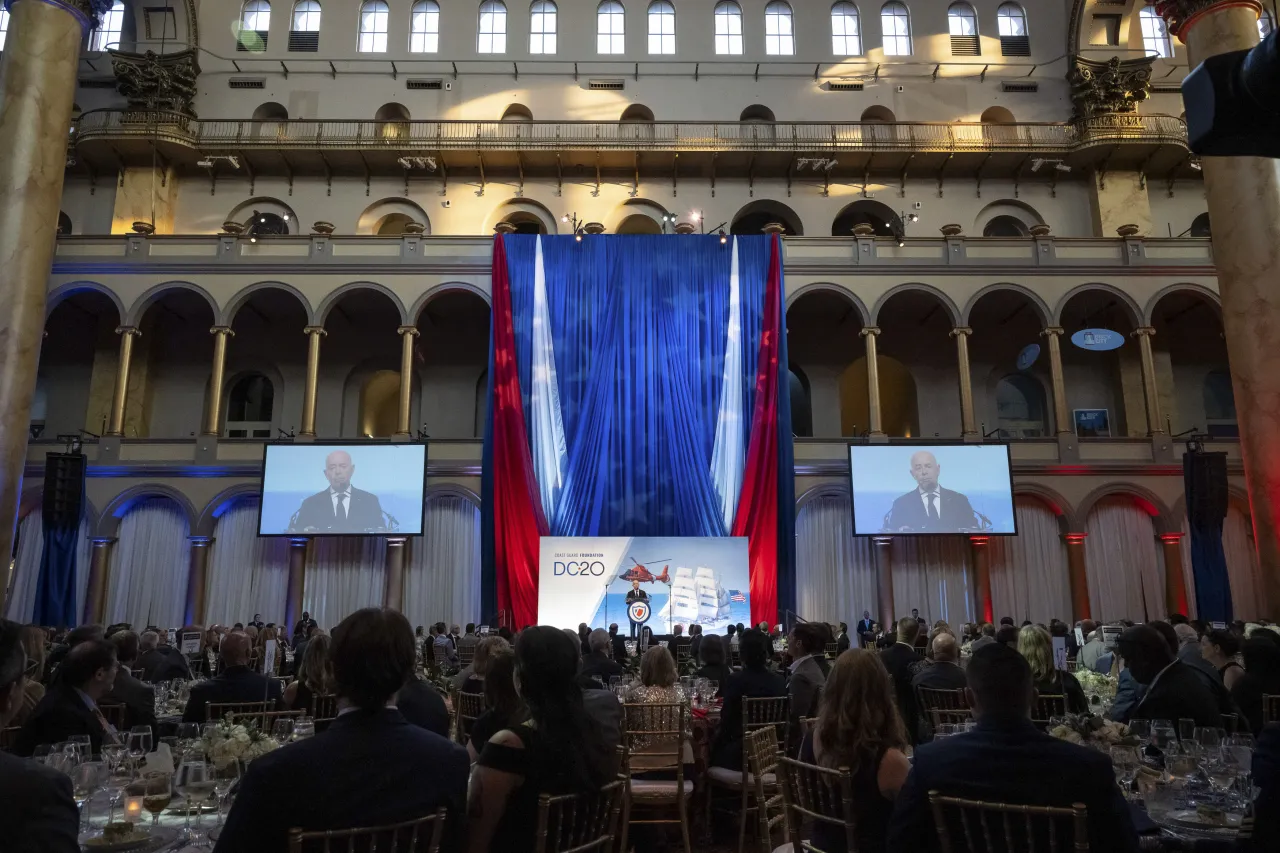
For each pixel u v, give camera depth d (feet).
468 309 95.20
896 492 78.13
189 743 18.53
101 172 96.12
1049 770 11.08
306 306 84.17
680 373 81.00
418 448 78.54
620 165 96.99
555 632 12.85
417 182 97.04
